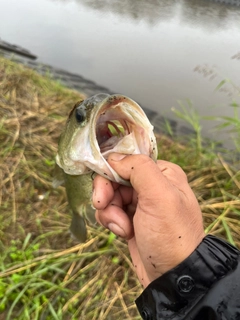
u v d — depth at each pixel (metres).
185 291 0.15
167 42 1.12
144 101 0.73
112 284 0.33
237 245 0.34
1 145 0.48
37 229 0.38
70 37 1.13
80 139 0.19
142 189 0.17
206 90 0.76
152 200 0.16
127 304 0.31
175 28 1.30
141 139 0.18
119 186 0.21
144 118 0.18
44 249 0.36
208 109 0.69
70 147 0.20
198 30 1.29
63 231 0.38
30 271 0.33
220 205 0.38
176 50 1.04
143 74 0.87
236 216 0.38
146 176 0.16
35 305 0.30
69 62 0.93
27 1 1.59
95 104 0.18
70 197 0.25
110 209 0.20
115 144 0.20
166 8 1.65
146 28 1.29
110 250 0.35
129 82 0.82
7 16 1.31
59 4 1.60
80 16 1.41
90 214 0.25
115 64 0.93
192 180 0.45
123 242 0.36
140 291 0.32
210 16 1.54
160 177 0.16
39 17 1.34
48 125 0.55
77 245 0.36
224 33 1.27
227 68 0.88
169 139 0.59
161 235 0.16
